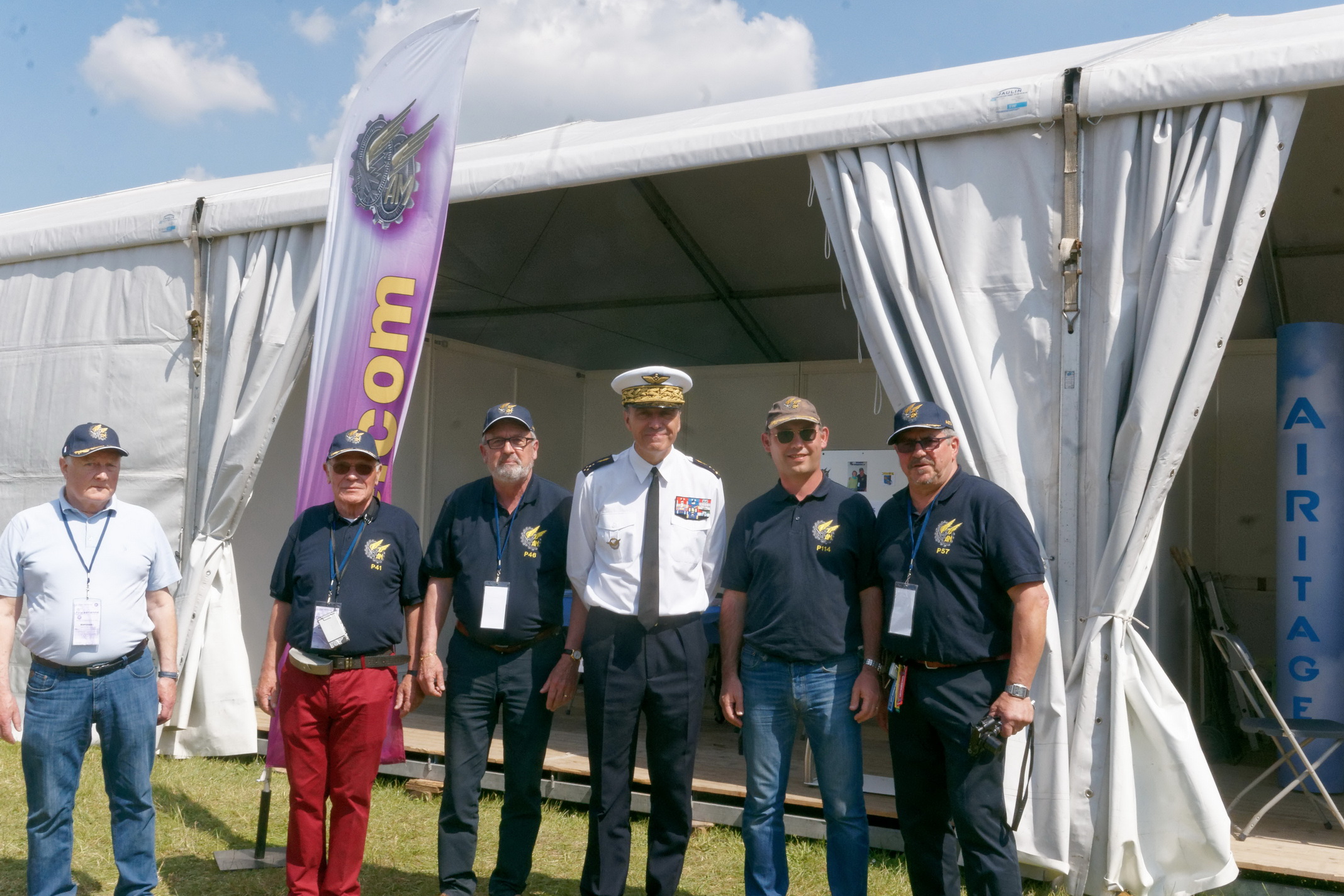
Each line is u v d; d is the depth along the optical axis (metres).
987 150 4.07
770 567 3.31
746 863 3.38
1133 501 3.71
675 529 3.43
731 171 5.71
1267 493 6.91
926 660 3.09
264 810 4.02
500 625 3.46
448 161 4.92
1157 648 5.07
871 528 3.35
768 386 8.48
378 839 4.29
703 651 3.46
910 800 3.20
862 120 4.23
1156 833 3.69
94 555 3.25
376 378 4.96
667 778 3.40
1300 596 4.94
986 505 3.06
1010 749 3.83
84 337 6.13
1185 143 3.76
